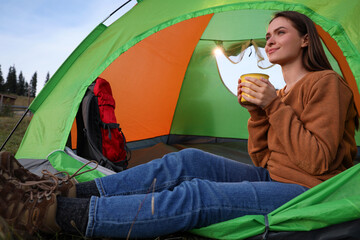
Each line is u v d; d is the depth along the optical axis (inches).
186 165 41.2
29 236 33.0
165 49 129.9
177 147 134.6
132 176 39.9
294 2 54.1
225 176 42.6
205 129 148.4
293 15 43.0
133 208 34.3
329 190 36.2
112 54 74.3
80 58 81.0
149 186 39.6
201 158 42.3
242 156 116.5
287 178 39.7
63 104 76.9
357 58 45.9
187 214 35.1
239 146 135.9
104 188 38.8
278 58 43.8
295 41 42.8
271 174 42.1
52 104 79.0
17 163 38.2
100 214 33.5
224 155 117.3
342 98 37.1
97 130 76.0
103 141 77.3
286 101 41.8
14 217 32.5
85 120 73.9
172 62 136.0
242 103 42.9
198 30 130.9
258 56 131.8
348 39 47.3
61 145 72.1
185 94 146.9
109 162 70.8
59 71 81.0
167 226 35.0
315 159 35.5
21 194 33.7
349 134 39.4
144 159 109.8
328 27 49.3
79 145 78.3
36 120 79.4
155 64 130.0
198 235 41.2
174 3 72.3
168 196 35.5
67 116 74.8
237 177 42.9
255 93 39.3
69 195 37.9
